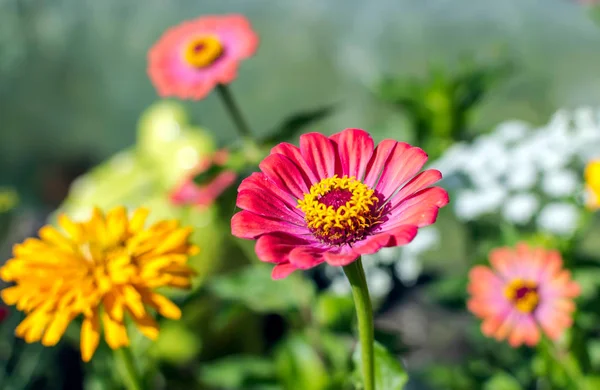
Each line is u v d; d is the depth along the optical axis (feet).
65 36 3.48
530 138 1.83
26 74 3.44
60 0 3.54
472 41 3.04
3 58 3.47
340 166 1.20
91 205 2.20
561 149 1.72
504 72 2.07
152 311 1.57
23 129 3.40
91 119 3.41
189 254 1.41
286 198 1.18
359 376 1.26
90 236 1.41
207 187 1.79
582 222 1.72
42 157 3.39
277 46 3.20
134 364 1.45
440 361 2.07
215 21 1.84
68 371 2.02
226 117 3.11
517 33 3.00
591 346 1.74
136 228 1.43
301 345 1.73
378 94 2.04
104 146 3.37
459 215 1.77
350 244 1.16
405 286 2.19
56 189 3.33
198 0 3.40
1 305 1.75
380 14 3.17
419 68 3.03
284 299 1.74
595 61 2.89
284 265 1.08
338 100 3.05
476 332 1.87
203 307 2.03
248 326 2.13
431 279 2.21
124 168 2.28
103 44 3.46
